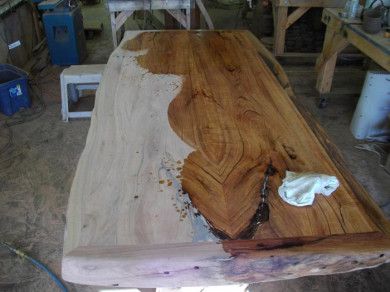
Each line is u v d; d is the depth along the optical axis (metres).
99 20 5.29
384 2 2.46
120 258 0.86
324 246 0.89
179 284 0.94
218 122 1.37
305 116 1.44
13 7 3.62
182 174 1.10
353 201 1.01
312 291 1.65
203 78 1.72
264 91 1.61
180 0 2.82
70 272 0.88
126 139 1.26
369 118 2.60
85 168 1.12
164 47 2.11
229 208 0.98
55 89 3.42
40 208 2.08
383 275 1.72
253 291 1.64
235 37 2.30
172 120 1.38
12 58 3.62
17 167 2.40
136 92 1.58
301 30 3.89
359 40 2.36
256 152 1.20
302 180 1.03
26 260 1.78
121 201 1.01
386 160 2.44
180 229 0.93
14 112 3.01
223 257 0.87
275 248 0.88
